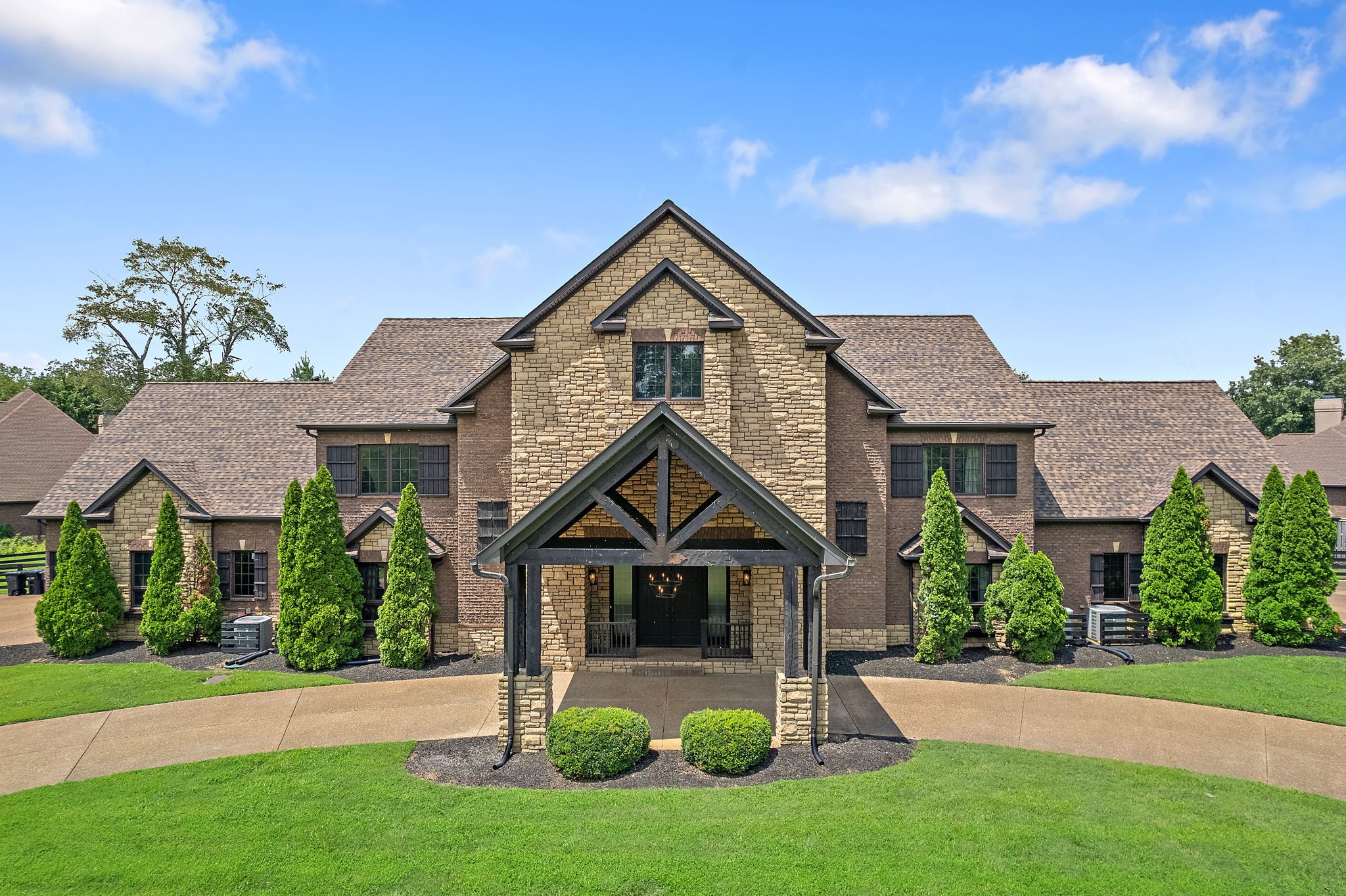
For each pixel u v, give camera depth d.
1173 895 8.46
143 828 10.22
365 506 21.77
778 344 18.64
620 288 18.61
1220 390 26.12
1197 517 20.30
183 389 27.05
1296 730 14.05
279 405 26.36
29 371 86.69
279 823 10.29
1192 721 14.52
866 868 8.92
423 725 14.59
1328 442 46.66
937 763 12.44
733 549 13.92
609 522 19.08
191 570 21.45
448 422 21.19
